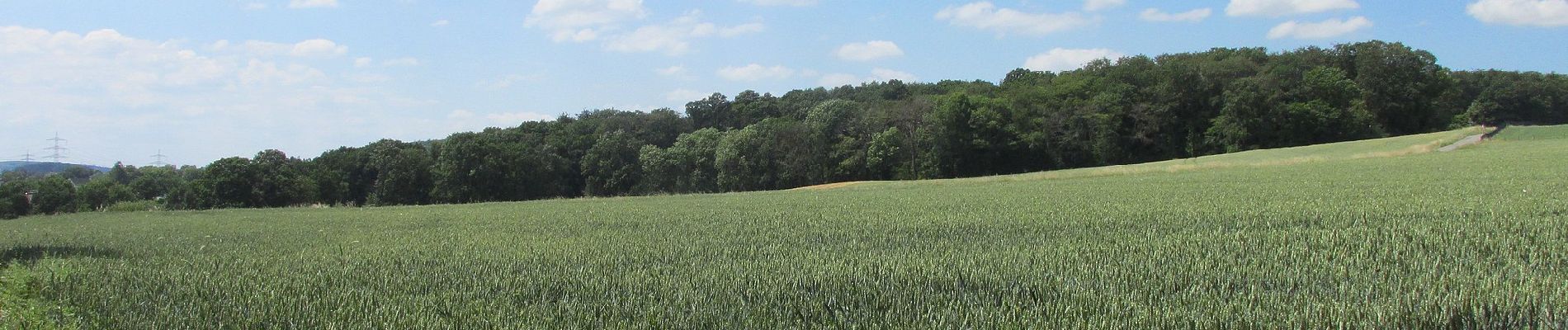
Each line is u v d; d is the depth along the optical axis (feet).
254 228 73.26
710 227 58.23
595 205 105.09
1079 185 112.88
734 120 387.75
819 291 27.89
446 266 37.91
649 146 299.38
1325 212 52.19
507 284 31.55
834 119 302.45
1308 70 313.32
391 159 274.77
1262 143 275.59
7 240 67.10
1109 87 312.50
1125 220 51.98
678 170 294.66
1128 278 28.50
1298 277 27.55
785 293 27.71
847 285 28.96
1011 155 286.66
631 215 76.18
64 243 58.95
